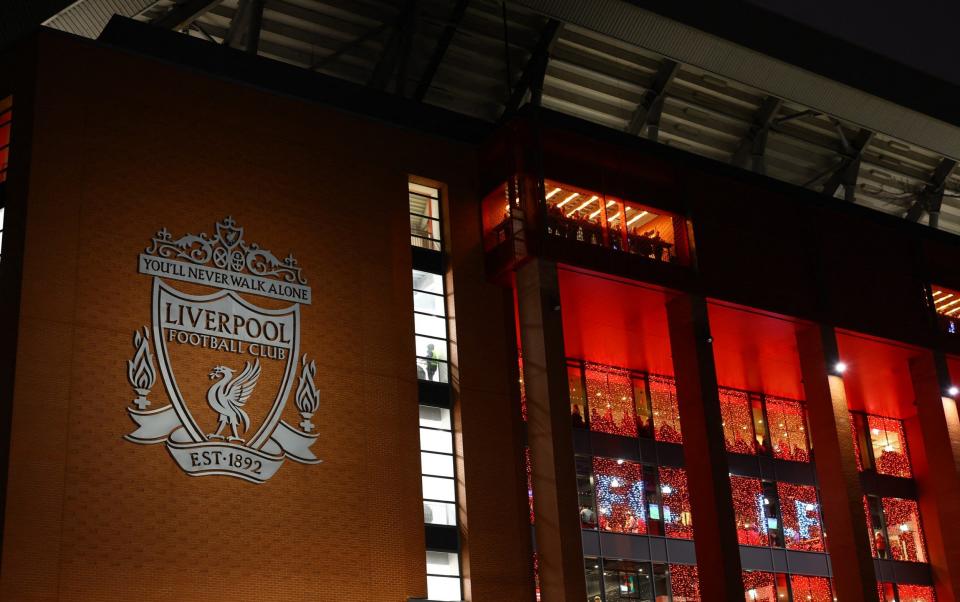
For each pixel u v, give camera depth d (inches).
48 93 1312.7
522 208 1567.4
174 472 1251.2
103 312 1263.5
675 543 1819.6
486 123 1689.2
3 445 1162.0
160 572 1206.3
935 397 1909.4
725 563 1540.4
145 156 1355.8
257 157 1444.4
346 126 1544.0
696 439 1606.8
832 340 1788.9
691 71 1983.3
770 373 1979.6
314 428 1369.3
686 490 1882.4
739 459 2006.6
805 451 2097.7
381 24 1786.4
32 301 1221.1
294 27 1754.4
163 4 1631.4
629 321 1724.9
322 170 1496.1
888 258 1925.4
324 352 1411.2
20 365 1189.7
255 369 1348.4
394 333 1483.8
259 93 1477.6
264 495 1302.9
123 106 1360.7
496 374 1558.8
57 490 1173.7
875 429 2228.1
